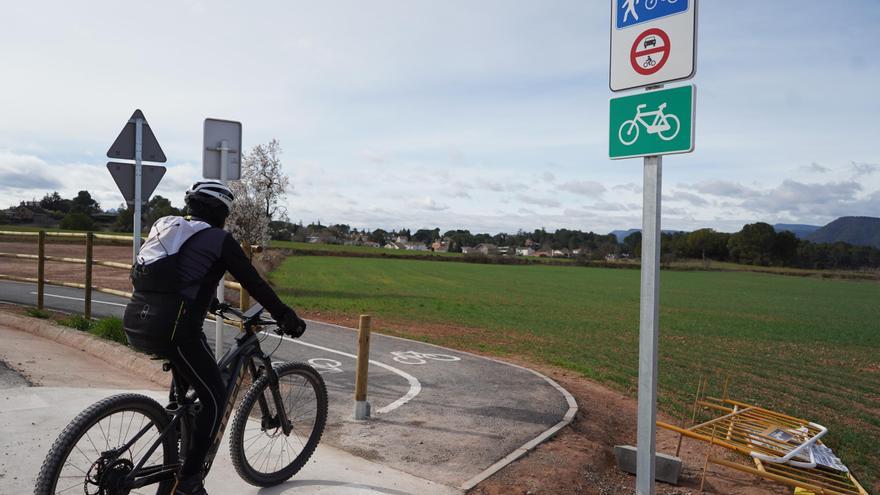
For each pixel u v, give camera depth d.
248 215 25.88
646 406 3.84
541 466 5.33
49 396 5.71
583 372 11.09
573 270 83.50
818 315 32.59
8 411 5.18
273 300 3.40
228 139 7.21
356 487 4.33
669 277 79.38
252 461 4.21
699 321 25.92
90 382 6.63
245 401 3.97
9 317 10.48
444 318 20.19
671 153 3.69
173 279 3.07
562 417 6.92
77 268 26.39
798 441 6.61
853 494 5.54
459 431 6.13
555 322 21.38
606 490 5.19
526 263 97.69
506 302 29.56
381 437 5.78
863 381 13.27
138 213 8.89
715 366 13.90
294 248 81.56
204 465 3.50
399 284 39.06
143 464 3.28
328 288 31.45
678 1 3.69
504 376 9.18
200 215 3.45
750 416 7.55
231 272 3.27
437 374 9.12
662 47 3.77
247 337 3.88
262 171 25.98
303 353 10.48
